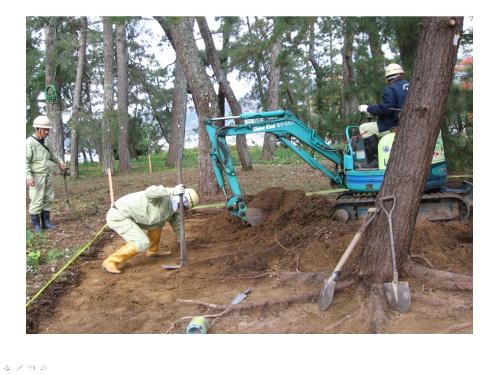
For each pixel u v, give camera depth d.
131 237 6.01
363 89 10.47
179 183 6.09
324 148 7.59
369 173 7.10
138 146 34.47
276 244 6.25
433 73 4.44
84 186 15.72
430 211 7.00
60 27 20.83
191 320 4.41
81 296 5.32
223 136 7.23
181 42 10.18
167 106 34.03
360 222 6.59
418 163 4.56
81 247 7.32
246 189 12.20
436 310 4.29
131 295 5.20
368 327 4.14
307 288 4.97
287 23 8.48
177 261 6.38
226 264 5.91
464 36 8.41
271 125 7.33
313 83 25.44
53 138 18.56
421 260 5.05
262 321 4.42
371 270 4.66
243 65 18.05
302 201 7.39
